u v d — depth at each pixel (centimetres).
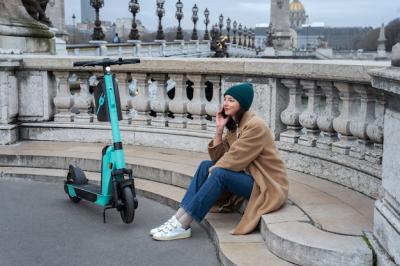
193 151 775
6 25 1119
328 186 583
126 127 819
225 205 560
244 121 517
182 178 658
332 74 569
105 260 483
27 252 500
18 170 751
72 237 536
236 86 518
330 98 606
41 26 1221
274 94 668
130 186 551
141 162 712
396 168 392
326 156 607
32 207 627
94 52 2681
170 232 524
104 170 564
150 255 494
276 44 9412
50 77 863
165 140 796
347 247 418
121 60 576
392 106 404
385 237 400
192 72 752
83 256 491
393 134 400
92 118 859
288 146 657
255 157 502
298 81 641
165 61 766
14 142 842
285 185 509
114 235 541
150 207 626
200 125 781
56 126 851
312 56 9438
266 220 477
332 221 473
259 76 679
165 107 802
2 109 831
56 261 480
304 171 639
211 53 5784
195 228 559
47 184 721
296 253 429
